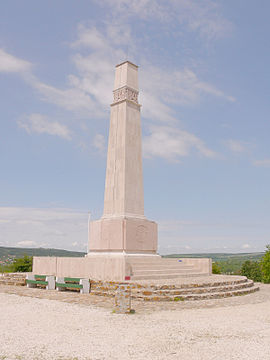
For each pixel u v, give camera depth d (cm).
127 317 1098
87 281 1694
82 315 1131
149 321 1035
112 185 2217
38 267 2181
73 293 1694
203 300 1476
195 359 688
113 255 2031
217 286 1664
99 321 1034
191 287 1574
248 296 1625
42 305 1338
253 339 832
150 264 2047
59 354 712
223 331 909
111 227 2091
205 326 967
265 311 1221
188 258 2334
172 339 830
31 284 2005
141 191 2247
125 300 1174
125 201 2130
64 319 1065
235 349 751
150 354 716
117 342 803
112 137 2292
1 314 1151
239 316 1121
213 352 730
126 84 2294
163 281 1695
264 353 725
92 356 702
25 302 1416
